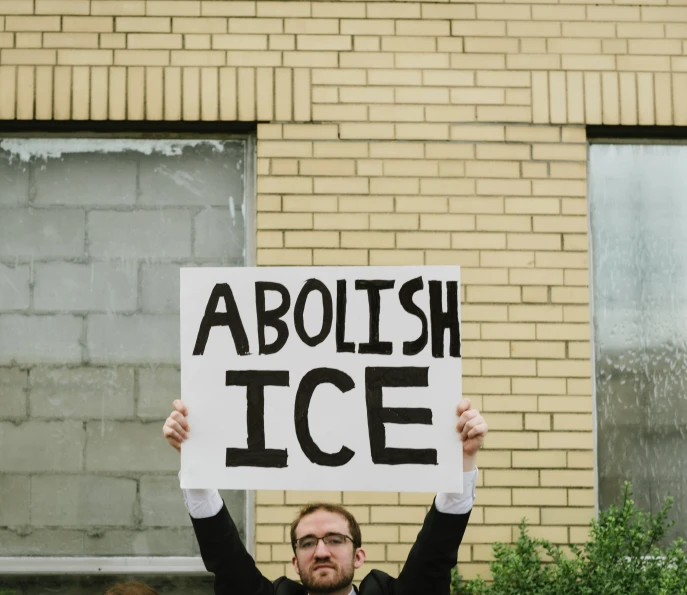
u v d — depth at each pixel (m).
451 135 4.80
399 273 2.94
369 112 4.79
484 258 4.75
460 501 3.03
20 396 4.82
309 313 2.95
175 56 4.80
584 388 4.70
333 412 2.91
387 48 4.82
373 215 4.75
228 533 3.14
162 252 4.91
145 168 4.93
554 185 4.80
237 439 2.92
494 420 4.67
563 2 4.88
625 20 4.88
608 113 4.84
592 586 4.21
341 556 3.09
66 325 4.86
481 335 4.71
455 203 4.77
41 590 4.73
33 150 4.93
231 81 4.79
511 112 4.82
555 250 4.77
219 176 4.93
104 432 4.81
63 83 4.77
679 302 4.92
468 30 4.84
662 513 4.43
